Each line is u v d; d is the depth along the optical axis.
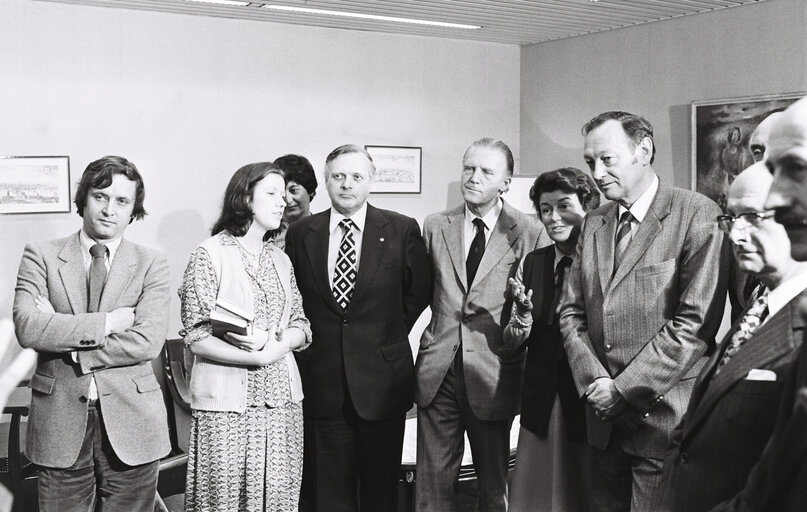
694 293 2.69
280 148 6.65
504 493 3.68
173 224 6.20
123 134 5.97
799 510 1.39
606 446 2.89
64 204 5.78
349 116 6.97
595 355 2.92
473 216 3.74
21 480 4.04
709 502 1.82
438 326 3.75
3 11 5.51
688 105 6.34
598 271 2.92
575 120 7.36
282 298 3.38
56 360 3.07
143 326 3.16
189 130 6.23
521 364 3.64
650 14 6.27
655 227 2.81
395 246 3.71
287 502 3.30
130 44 5.96
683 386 2.74
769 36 5.72
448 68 7.47
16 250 5.62
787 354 1.69
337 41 6.85
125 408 3.11
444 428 3.76
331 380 3.64
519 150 7.97
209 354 3.14
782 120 1.42
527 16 6.32
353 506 3.73
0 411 1.92
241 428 3.19
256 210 3.29
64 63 5.73
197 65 6.23
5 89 5.55
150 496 3.21
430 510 3.80
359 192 3.64
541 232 3.69
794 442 1.38
